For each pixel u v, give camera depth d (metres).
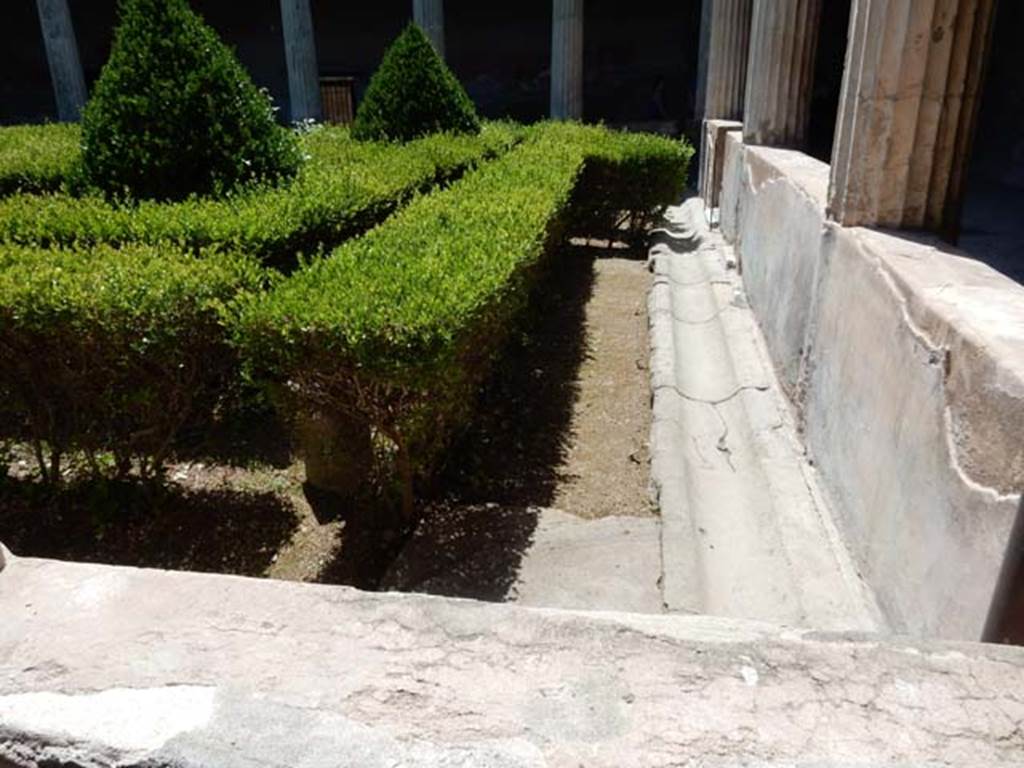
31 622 1.43
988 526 1.86
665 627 1.43
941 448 2.16
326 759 1.15
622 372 5.39
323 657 1.34
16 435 4.17
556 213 5.27
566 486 3.92
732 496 3.72
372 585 3.18
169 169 5.09
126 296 3.08
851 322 3.16
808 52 6.83
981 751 1.18
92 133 5.19
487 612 1.45
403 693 1.26
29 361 3.31
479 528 3.51
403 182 5.92
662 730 1.19
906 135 3.17
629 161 8.56
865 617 2.72
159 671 1.31
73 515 3.61
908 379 2.44
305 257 4.64
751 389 4.71
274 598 1.49
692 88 20.91
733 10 10.50
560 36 15.55
